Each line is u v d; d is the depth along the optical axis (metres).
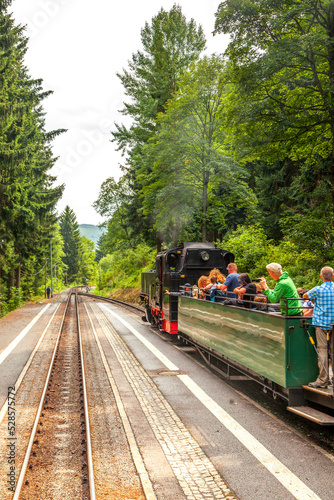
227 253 15.26
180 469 5.29
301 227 15.62
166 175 26.06
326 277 6.25
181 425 6.84
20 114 28.84
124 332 18.34
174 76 31.55
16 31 32.03
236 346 8.45
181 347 14.30
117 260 62.97
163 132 25.06
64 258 129.62
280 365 6.44
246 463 5.42
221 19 14.98
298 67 15.35
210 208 26.12
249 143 16.39
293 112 15.12
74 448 6.02
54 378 10.30
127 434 6.44
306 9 13.34
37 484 4.98
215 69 23.70
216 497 4.62
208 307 10.50
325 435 6.36
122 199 46.56
